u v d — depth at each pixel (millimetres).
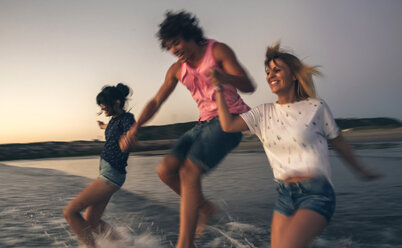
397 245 2475
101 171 2852
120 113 2955
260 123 2158
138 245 2773
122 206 4312
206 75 2377
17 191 5895
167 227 3271
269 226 3133
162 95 2766
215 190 5176
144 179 7012
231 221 3348
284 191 2025
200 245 2658
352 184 5066
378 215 3299
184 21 2316
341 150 2102
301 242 1694
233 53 2373
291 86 2117
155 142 32875
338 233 2814
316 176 1908
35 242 2871
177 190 2588
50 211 4121
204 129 2432
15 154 22266
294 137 1986
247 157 11523
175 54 2404
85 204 2740
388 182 5062
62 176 8469
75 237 3012
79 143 27766
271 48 2150
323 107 2027
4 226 3406
